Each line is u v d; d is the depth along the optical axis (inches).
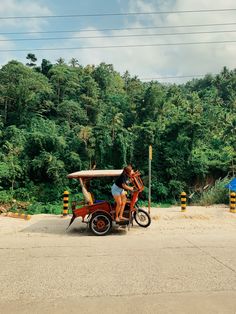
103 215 354.3
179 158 1707.7
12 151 1806.1
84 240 316.2
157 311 146.3
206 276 197.5
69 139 2011.6
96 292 171.8
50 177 1742.1
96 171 412.5
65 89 2696.9
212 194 909.8
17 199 1614.2
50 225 415.8
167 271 207.9
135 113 2600.9
